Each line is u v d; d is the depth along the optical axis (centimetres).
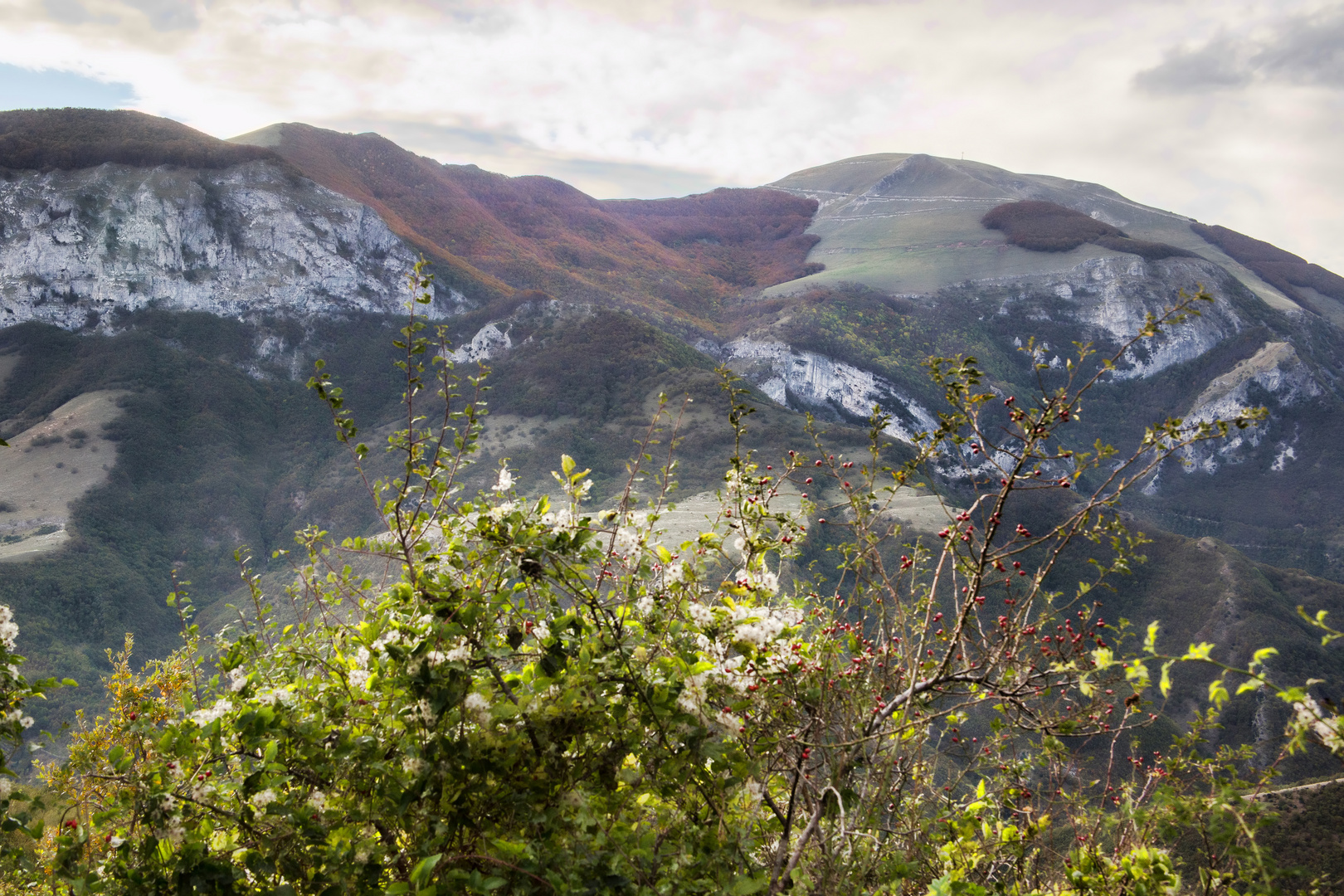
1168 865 337
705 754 281
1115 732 336
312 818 293
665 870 288
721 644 322
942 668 338
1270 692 237
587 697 287
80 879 291
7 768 293
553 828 274
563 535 312
